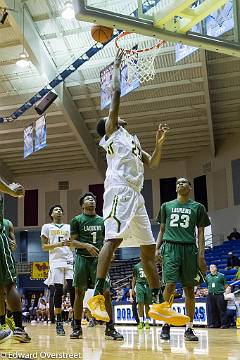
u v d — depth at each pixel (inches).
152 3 148.6
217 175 790.5
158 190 862.5
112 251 125.5
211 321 368.5
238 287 429.1
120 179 129.7
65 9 440.8
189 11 143.6
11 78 588.7
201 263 171.0
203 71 533.0
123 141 133.7
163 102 645.3
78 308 192.2
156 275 136.0
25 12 475.2
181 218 172.1
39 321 660.1
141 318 324.8
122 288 634.2
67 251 240.8
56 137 743.1
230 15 161.6
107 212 128.6
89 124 714.8
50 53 547.2
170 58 538.3
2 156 828.0
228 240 718.5
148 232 133.6
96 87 612.1
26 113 665.0
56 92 569.6
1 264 151.3
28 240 934.4
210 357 106.9
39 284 903.1
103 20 141.5
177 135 741.3
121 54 141.3
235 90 609.0
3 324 145.7
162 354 115.1
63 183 910.4
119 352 121.1
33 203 916.0
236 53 160.9
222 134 765.9
